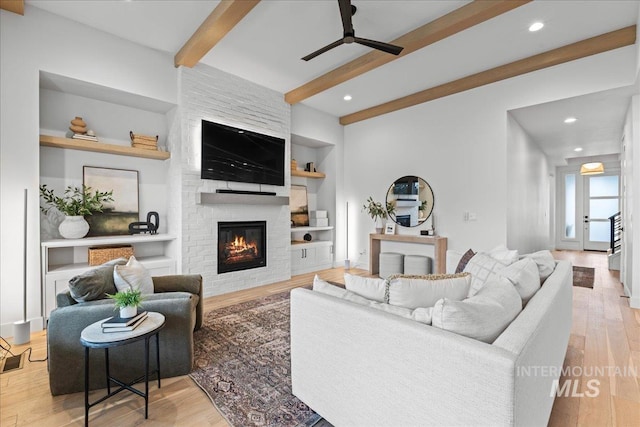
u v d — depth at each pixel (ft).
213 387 6.20
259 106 14.61
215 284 13.01
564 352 6.41
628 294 12.35
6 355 7.58
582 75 11.18
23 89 8.92
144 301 6.47
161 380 6.49
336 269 18.95
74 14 9.48
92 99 11.55
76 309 5.99
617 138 18.01
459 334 3.46
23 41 8.93
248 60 12.34
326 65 12.72
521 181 15.56
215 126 12.92
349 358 4.35
